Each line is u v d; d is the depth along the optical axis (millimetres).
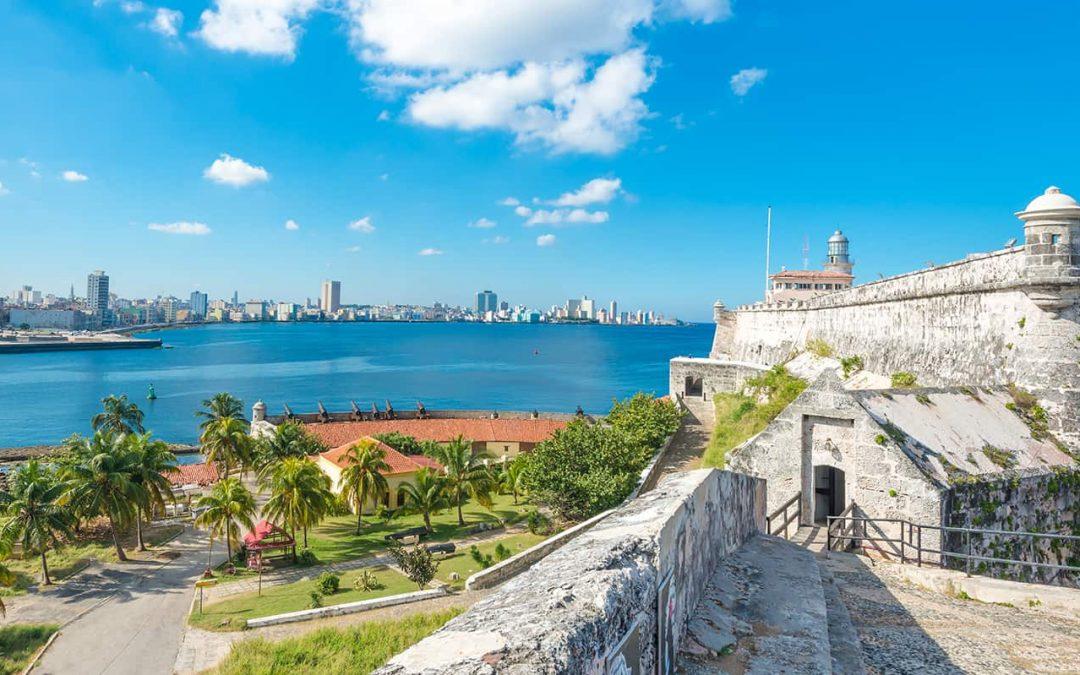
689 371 73938
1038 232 21797
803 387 40500
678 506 5945
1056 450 18906
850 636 8195
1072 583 17297
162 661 34094
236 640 35281
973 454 16953
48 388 174375
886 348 35562
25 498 45938
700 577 7090
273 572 47594
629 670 3891
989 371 24734
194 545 54938
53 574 47969
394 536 53812
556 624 3238
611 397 160875
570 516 50125
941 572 11773
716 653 5805
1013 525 16312
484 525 56125
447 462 57062
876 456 15352
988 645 8898
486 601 3865
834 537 14383
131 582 46781
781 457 16641
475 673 2686
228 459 68812
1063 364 21328
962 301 27875
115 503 50000
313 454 71375
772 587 7676
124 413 83062
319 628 34812
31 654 35594
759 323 67188
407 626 32969
